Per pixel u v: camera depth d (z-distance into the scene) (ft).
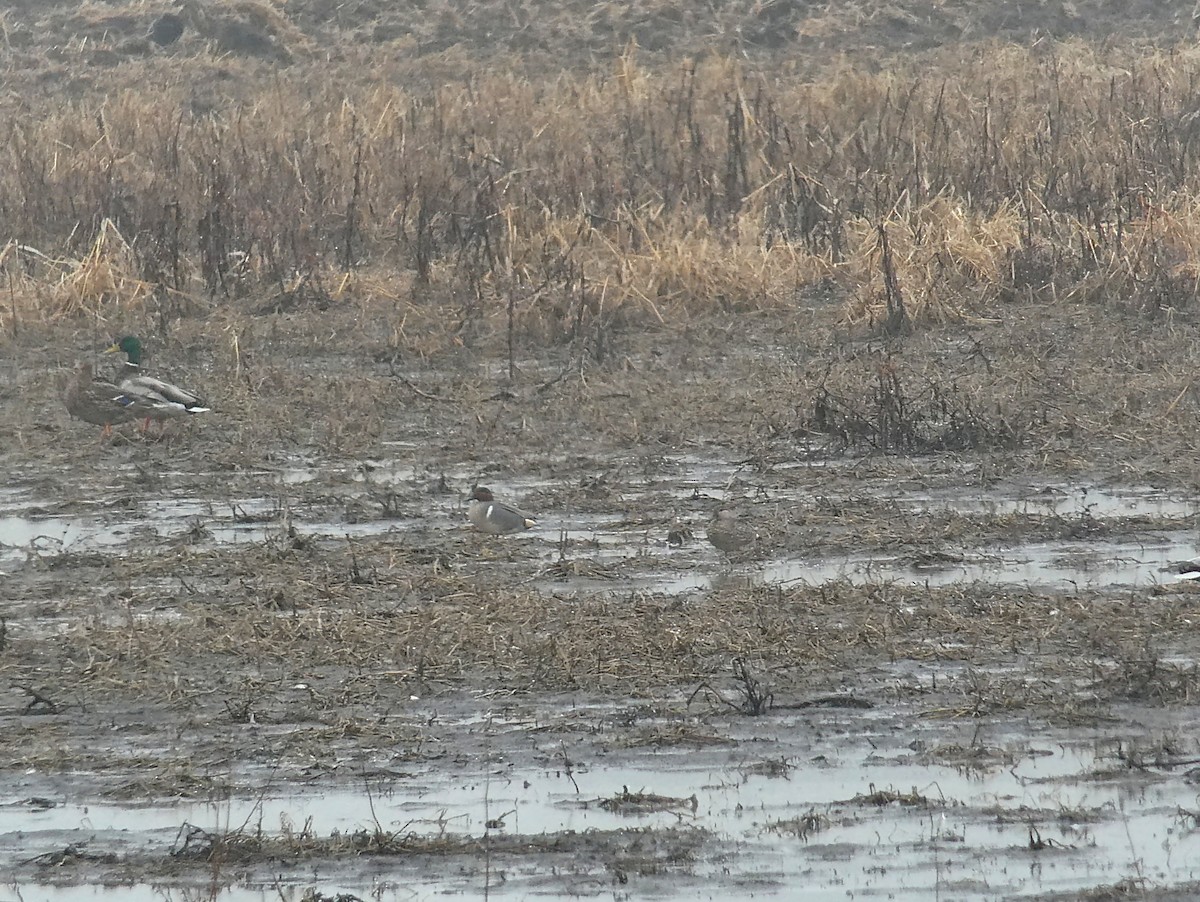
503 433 159.84
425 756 85.40
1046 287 214.69
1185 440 152.76
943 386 170.60
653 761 84.64
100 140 282.97
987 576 115.85
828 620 105.40
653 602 108.17
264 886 72.69
